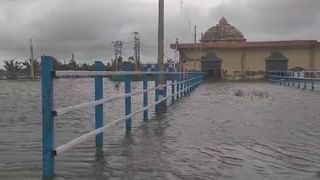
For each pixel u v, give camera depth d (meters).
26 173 6.89
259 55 72.50
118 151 8.55
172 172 6.96
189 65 73.56
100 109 8.95
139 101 21.77
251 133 10.90
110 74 9.19
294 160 7.93
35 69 86.44
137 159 7.86
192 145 9.25
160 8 23.20
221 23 90.75
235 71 72.88
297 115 14.95
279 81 49.50
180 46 73.88
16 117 15.26
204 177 6.68
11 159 7.94
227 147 9.08
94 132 8.18
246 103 20.14
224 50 73.12
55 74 6.31
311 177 6.74
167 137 10.27
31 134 11.10
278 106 18.48
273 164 7.60
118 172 6.93
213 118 14.02
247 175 6.84
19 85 55.81
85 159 7.83
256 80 66.81
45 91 6.27
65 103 21.58
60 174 6.75
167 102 19.67
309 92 29.86
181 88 25.28
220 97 24.67
